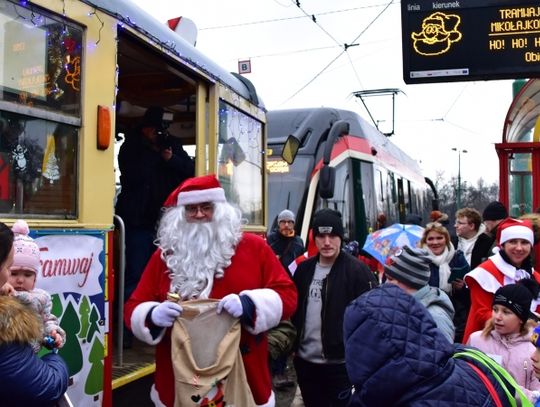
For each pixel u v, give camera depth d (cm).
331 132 813
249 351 295
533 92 917
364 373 197
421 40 755
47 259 290
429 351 195
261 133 652
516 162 971
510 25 737
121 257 393
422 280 319
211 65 507
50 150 304
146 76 553
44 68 300
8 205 278
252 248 309
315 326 389
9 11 278
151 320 280
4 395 193
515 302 337
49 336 238
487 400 194
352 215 959
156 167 512
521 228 396
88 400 314
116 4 363
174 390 286
